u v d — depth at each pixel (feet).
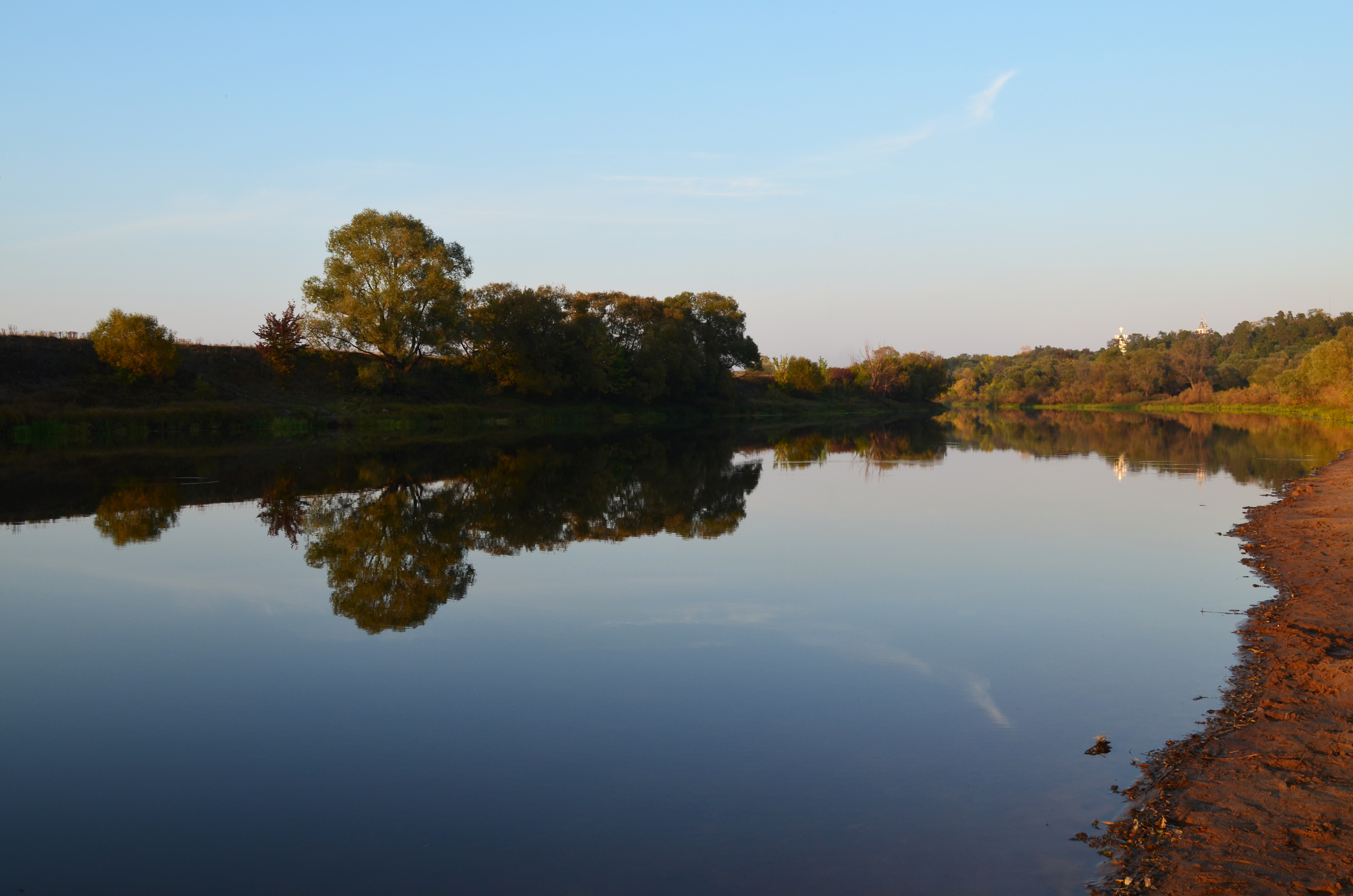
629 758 22.79
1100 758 22.33
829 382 402.72
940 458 119.65
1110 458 116.67
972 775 21.50
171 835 19.21
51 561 48.19
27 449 126.82
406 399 210.38
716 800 20.45
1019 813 19.57
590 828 19.30
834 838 18.70
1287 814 18.71
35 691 28.04
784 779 21.48
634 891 16.87
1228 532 54.95
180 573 45.03
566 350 241.96
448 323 203.21
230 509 67.67
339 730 24.79
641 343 272.72
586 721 25.34
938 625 35.01
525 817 19.77
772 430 212.43
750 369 360.28
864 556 49.32
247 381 192.95
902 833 18.84
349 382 210.18
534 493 78.54
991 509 68.13
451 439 160.04
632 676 29.12
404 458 116.88
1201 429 193.67
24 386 159.02
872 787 21.02
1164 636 32.86
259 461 110.93
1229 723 24.06
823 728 24.67
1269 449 126.72
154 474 93.71
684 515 65.36
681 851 18.26
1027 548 51.29
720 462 114.32
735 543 53.47
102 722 25.52
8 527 59.16
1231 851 17.40
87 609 38.06
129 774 22.12
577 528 58.90
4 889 17.11
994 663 30.19
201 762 22.82
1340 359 237.25
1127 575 43.52
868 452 134.10
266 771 22.27
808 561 47.98
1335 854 17.03
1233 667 28.94
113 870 17.83
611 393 262.47
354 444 145.69
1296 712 24.36
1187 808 19.27
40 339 172.45
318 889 17.11
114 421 153.79
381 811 20.17
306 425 177.78
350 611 37.63
